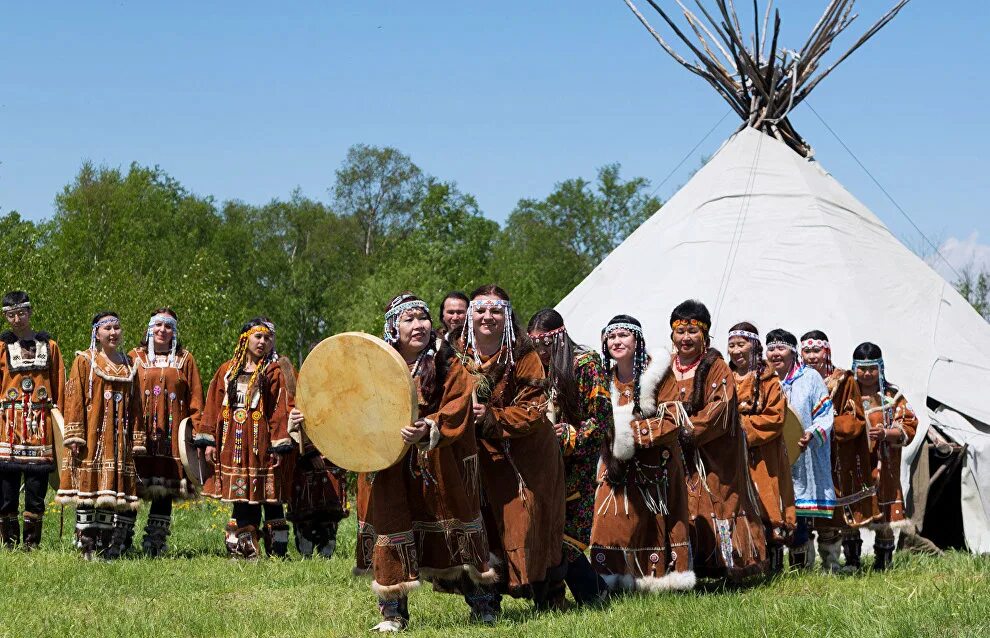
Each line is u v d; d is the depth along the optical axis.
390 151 58.75
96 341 9.05
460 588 6.00
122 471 8.84
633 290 13.34
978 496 10.12
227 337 21.52
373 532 5.88
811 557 8.32
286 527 9.27
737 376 7.70
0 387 9.37
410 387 5.46
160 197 52.00
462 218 48.03
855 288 12.38
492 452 5.99
